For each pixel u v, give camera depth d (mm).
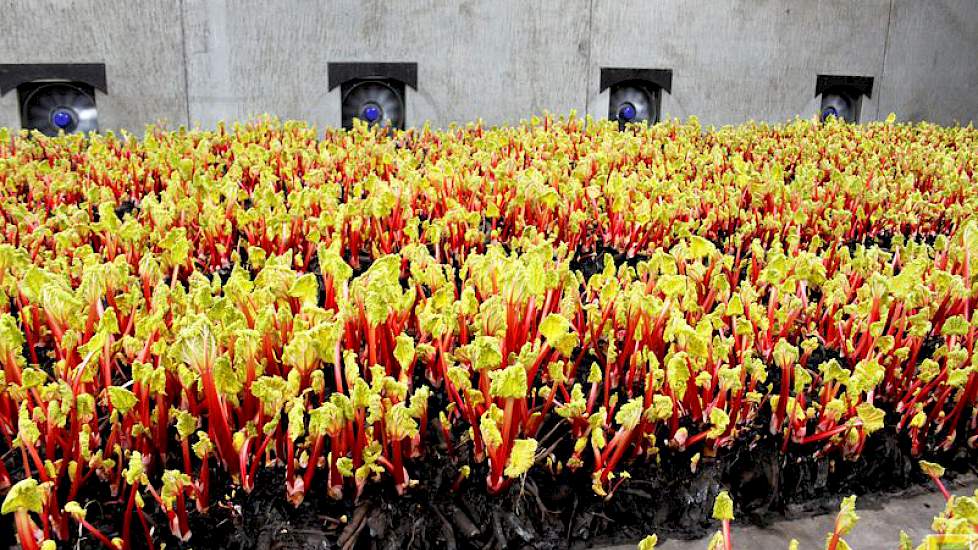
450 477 1551
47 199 3010
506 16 8500
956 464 1869
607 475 1546
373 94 8336
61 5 7121
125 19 7320
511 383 1364
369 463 1425
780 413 1732
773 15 9625
